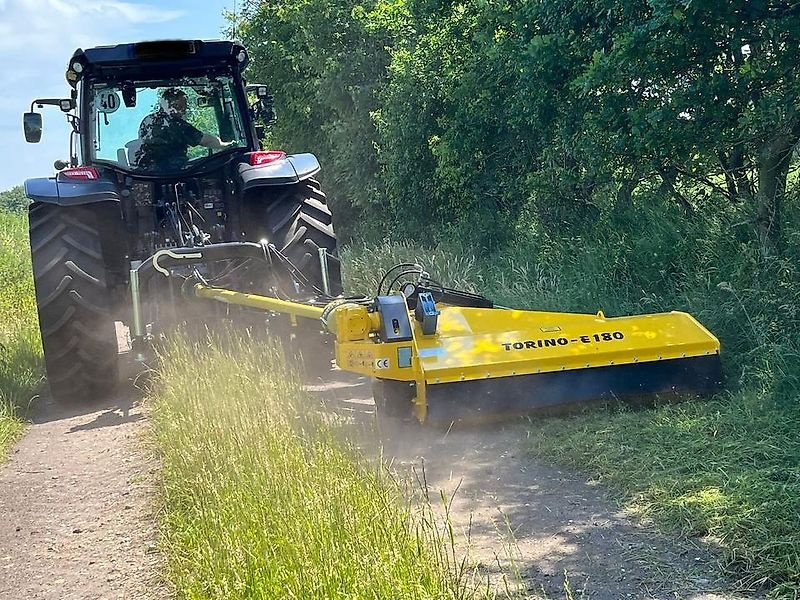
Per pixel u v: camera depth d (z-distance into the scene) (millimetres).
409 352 5016
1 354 7801
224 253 6324
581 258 8203
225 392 5324
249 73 17125
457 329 5316
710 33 6340
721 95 6449
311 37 14828
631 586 3297
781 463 4129
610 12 7266
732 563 3369
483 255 10555
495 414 5016
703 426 4715
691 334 5289
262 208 7293
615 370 5148
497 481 4406
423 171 12000
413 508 4121
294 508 3568
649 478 4172
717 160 7277
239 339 6023
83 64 7270
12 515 4551
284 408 5031
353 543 3234
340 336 5195
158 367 6297
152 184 7391
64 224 6922
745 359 5641
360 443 5055
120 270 7184
